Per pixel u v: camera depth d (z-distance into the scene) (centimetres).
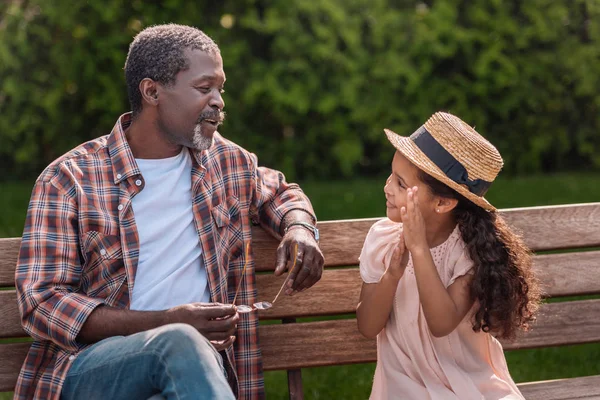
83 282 324
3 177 941
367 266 338
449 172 319
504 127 992
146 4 893
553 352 542
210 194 338
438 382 333
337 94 919
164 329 289
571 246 389
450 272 333
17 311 333
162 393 288
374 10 916
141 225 327
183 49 325
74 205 318
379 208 795
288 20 900
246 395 342
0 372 330
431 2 957
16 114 904
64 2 867
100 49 883
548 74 977
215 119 330
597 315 391
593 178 966
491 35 949
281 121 931
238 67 920
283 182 368
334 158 956
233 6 914
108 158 328
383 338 346
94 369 299
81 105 916
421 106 942
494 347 347
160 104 327
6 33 870
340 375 509
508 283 324
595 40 979
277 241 363
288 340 362
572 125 1012
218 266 335
